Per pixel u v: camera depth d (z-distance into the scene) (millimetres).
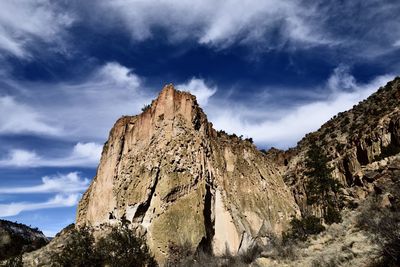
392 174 39469
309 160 53906
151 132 52031
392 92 71500
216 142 56375
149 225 42562
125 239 34688
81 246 33938
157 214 42812
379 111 66000
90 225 49688
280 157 87375
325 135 81125
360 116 75000
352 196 45438
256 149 66000
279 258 28891
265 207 53062
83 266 32406
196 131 51844
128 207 44812
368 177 44375
